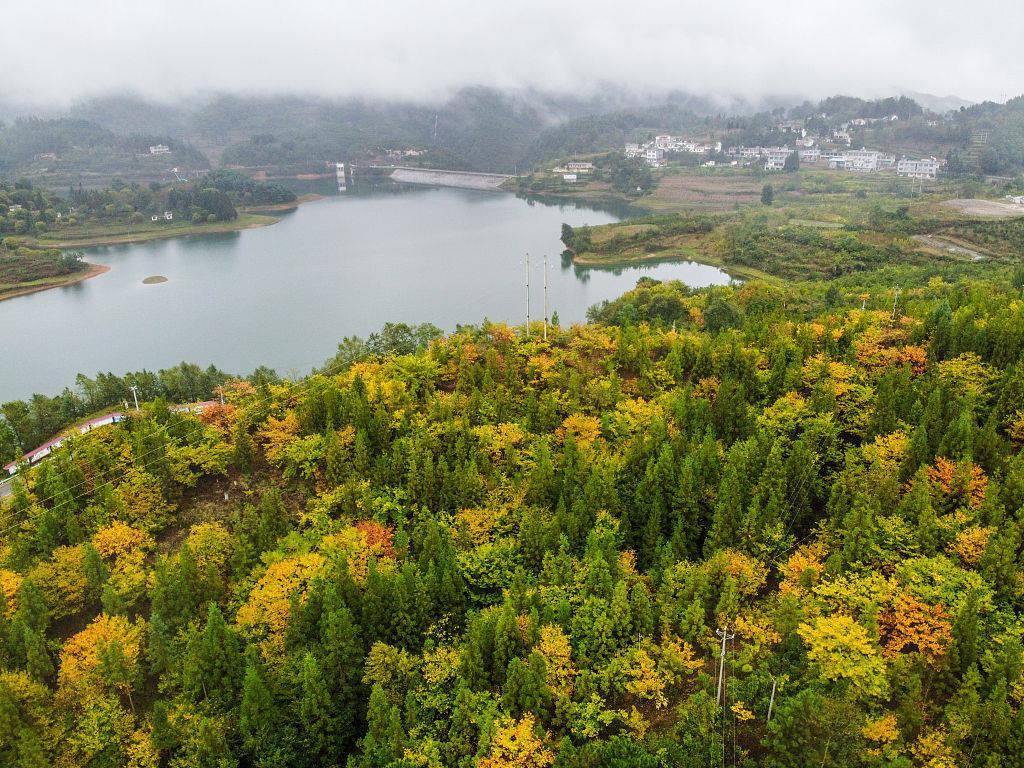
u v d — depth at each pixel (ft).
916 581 203.00
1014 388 280.72
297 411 329.31
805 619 197.16
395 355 392.06
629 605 207.62
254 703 195.93
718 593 217.15
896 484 241.76
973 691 171.73
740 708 174.19
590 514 252.01
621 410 312.50
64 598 243.60
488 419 315.99
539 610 216.95
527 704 189.67
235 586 241.96
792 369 324.39
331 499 275.59
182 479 297.33
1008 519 219.61
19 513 278.46
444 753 186.19
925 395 295.69
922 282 625.00
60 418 423.23
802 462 257.96
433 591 226.38
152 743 192.44
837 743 159.63
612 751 174.29
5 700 191.62
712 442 271.28
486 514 257.96
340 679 205.67
